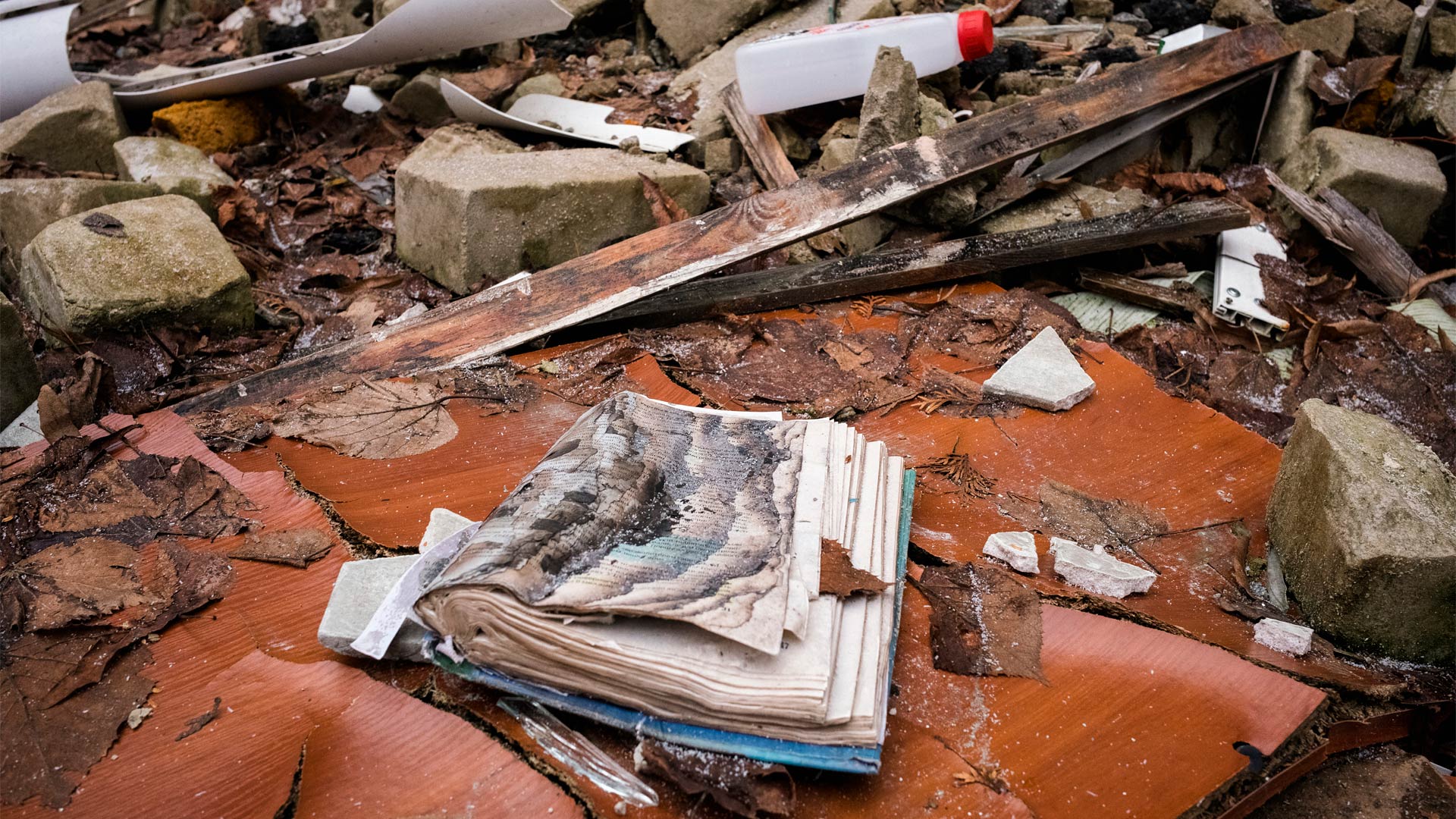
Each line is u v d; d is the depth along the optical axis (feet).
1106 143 13.73
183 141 16.31
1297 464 8.11
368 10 20.77
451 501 8.46
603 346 10.87
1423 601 7.08
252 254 13.51
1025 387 9.96
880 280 11.83
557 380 10.26
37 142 15.20
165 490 8.43
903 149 12.31
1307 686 6.79
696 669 5.87
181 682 6.73
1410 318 12.24
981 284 12.12
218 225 13.84
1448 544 6.91
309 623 7.23
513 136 16.30
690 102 16.53
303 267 13.60
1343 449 7.53
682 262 11.21
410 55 16.28
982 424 9.73
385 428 9.41
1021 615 7.35
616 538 6.72
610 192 12.70
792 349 10.94
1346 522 7.25
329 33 20.61
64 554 7.64
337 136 17.37
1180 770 6.24
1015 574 7.80
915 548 8.02
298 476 8.74
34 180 12.89
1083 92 13.42
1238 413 10.87
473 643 6.24
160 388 10.54
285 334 11.69
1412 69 15.49
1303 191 14.16
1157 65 14.06
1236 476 9.12
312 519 8.15
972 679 6.84
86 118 15.43
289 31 20.59
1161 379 11.40
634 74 17.79
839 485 7.51
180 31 23.06
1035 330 11.25
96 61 21.81
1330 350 11.97
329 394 9.93
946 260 11.94
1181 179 13.35
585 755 6.13
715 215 11.69
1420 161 13.82
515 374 10.34
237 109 16.74
